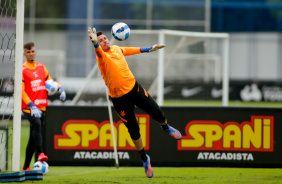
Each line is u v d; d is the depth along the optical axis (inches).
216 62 2817.4
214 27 3518.7
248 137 1066.7
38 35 2987.2
